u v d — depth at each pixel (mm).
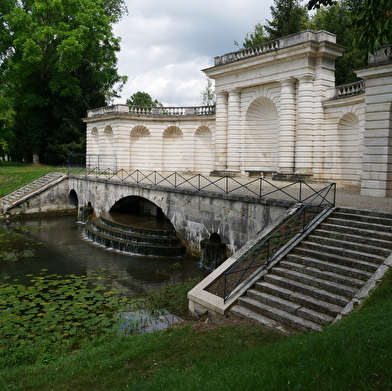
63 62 38969
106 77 45781
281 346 6684
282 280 9812
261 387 4895
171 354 7848
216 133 30422
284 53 24312
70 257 18906
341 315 7805
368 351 5293
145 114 35312
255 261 11430
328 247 10430
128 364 7645
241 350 7430
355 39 9281
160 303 12492
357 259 9719
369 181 17469
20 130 47969
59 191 32969
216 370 6285
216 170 30250
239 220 15727
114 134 35281
